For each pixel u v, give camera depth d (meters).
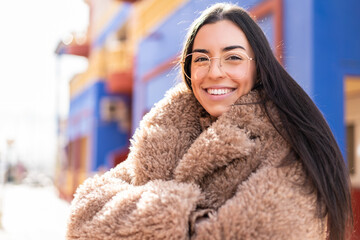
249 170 1.10
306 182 1.04
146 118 1.40
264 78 1.20
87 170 11.61
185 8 5.62
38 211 11.24
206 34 1.24
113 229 1.06
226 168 1.13
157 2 6.85
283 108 1.14
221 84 1.22
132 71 9.49
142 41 7.62
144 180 1.29
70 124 15.48
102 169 9.86
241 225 0.92
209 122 1.32
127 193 1.12
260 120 1.14
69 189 13.85
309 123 1.14
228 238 0.92
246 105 1.16
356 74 3.59
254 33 1.24
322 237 1.09
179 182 1.16
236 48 1.21
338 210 1.12
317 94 3.42
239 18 1.24
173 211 0.98
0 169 18.48
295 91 1.22
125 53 9.70
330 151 1.15
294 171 1.04
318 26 3.46
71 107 15.27
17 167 27.39
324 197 1.04
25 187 25.22
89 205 1.21
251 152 1.11
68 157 15.61
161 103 1.42
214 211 1.01
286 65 3.71
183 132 1.34
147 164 1.29
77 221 1.21
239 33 1.23
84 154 13.21
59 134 18.78
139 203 1.04
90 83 11.80
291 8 3.70
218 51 1.22
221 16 1.24
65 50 14.03
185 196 1.03
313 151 1.11
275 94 1.18
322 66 3.46
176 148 1.30
